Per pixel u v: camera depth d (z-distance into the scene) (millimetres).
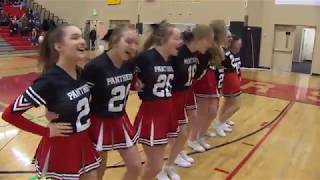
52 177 1745
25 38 14734
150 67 2396
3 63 10766
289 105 6551
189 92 3158
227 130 4648
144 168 2529
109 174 3084
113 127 2119
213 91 3609
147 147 2461
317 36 11383
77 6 15664
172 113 2572
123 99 2146
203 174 3225
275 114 5785
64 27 1720
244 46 12125
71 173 1725
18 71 9242
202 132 3834
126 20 14359
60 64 1720
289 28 11898
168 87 2514
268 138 4441
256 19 12172
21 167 3213
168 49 2430
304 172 3377
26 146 3791
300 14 11555
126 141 2164
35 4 16797
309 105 6605
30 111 5117
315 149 4074
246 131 4719
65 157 1725
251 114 5727
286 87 8609
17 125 1639
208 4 12367
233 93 4270
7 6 16328
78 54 1718
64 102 1682
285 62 12180
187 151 3783
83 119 1782
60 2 16047
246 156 3754
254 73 11039
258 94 7559
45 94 1652
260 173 3309
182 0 12852
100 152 2109
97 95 2043
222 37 3283
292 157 3791
